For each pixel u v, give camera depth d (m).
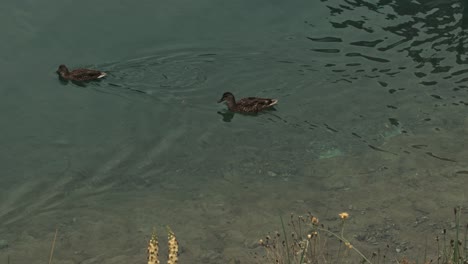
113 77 19.17
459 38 20.30
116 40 20.73
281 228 12.30
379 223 12.20
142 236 12.38
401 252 11.16
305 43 20.41
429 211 12.56
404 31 20.81
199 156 15.41
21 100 17.89
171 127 16.78
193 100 18.12
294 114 17.09
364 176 14.14
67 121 17.02
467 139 15.44
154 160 15.30
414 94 17.61
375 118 16.61
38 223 13.02
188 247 11.81
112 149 15.80
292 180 14.20
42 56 19.89
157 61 19.86
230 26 21.45
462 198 13.01
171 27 21.38
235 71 19.39
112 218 13.04
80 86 18.67
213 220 12.77
